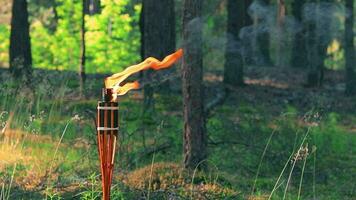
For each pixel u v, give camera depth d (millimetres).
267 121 16781
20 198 9727
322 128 15945
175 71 19844
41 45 31984
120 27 28219
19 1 23531
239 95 23172
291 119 16375
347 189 11766
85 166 11773
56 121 15484
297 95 23953
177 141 14141
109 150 6203
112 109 6180
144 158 12867
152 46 20156
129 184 10438
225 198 10328
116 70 29125
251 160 13008
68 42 30062
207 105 19125
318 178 12344
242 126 15648
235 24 21438
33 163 11633
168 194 10039
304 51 27750
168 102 19625
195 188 10617
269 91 24375
